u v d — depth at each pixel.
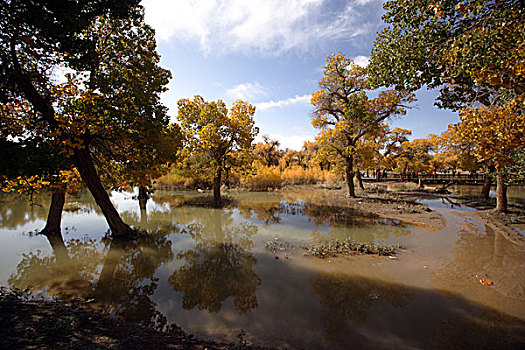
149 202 20.38
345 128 18.97
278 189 29.94
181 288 5.93
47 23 5.29
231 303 5.23
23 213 14.94
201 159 18.41
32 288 5.85
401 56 5.69
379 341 3.98
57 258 7.91
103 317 4.39
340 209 16.02
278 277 6.45
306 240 9.61
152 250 8.73
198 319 4.64
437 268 6.89
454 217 13.45
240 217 14.23
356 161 23.38
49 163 6.35
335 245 8.69
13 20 5.12
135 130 9.18
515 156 10.25
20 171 6.04
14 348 2.94
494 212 13.66
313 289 5.79
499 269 6.75
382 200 19.22
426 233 10.41
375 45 6.45
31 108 7.31
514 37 3.72
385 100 18.69
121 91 8.38
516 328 4.28
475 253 8.00
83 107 7.38
